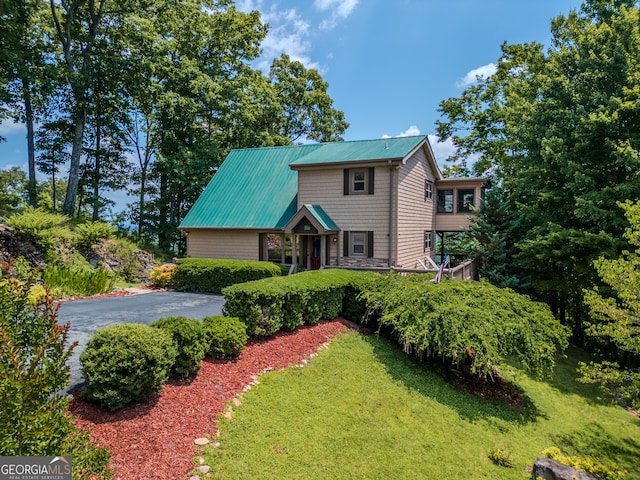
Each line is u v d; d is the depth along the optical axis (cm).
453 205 2155
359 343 936
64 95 2220
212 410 528
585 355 1542
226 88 2517
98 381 456
